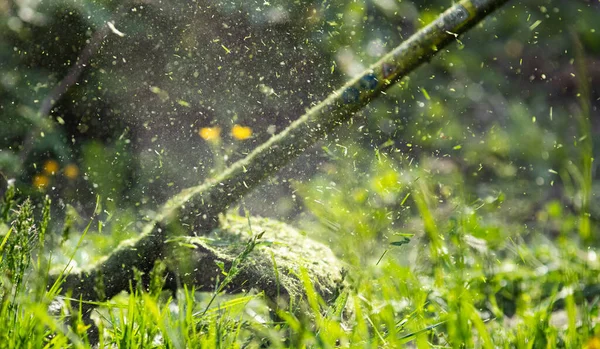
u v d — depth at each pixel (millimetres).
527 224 5227
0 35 5762
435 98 7395
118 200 4910
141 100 4938
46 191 5215
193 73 4812
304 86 4828
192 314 2824
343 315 3105
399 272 3164
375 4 7266
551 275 3645
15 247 2590
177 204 3367
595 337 2666
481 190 5770
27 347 2430
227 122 4754
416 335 2617
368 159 4617
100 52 5168
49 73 5742
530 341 2699
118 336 2627
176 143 4770
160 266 2740
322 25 4977
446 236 3545
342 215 3877
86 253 3918
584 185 2939
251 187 3424
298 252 3467
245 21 4785
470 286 3344
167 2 4844
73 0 5535
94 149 5160
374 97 3434
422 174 3811
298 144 3416
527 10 9141
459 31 3395
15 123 5613
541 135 6988
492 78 8328
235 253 3322
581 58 3084
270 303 3186
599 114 7949
